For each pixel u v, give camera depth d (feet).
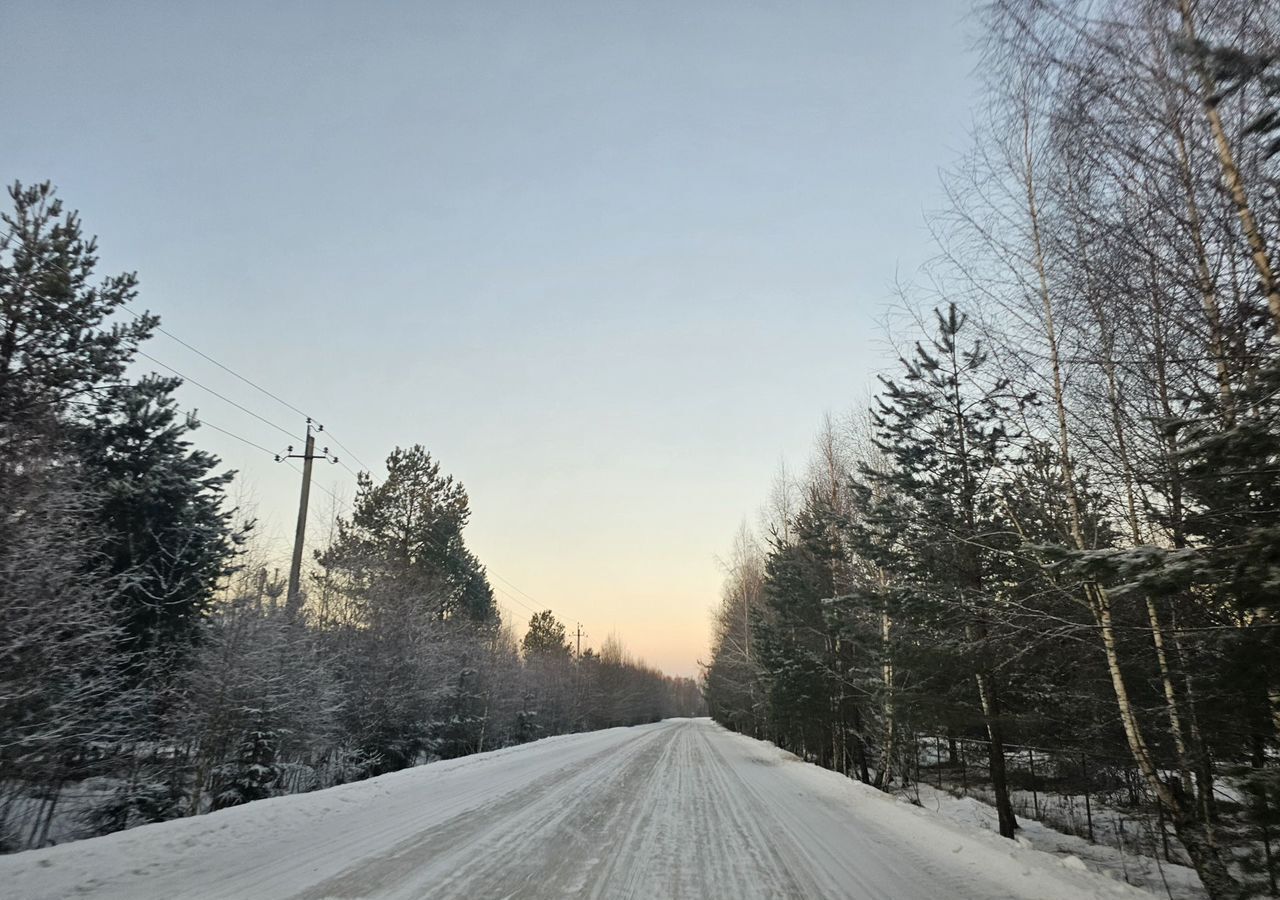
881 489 64.23
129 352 50.85
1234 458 17.74
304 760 61.26
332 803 35.76
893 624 57.16
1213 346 19.52
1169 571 17.28
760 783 53.52
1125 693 32.22
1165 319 21.33
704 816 36.06
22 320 43.16
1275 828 21.65
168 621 50.88
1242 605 17.74
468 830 29.43
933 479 49.37
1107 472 27.43
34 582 33.53
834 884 22.65
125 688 45.39
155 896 18.78
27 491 34.09
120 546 48.62
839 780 56.95
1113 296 22.86
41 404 38.37
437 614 102.73
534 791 43.14
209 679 47.44
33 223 45.09
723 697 177.47
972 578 47.03
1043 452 33.60
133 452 51.83
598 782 49.47
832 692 78.28
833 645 79.56
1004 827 46.21
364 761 70.18
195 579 52.90
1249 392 17.83
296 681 57.31
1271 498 18.62
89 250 48.57
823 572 82.02
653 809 37.76
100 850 23.13
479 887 20.48
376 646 77.66
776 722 104.27
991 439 45.24
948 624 45.98
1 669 31.91
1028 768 74.43
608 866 23.94
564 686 196.75
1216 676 25.29
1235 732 28.55
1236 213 18.35
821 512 68.49
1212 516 19.31
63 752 36.99
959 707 47.14
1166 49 17.70
